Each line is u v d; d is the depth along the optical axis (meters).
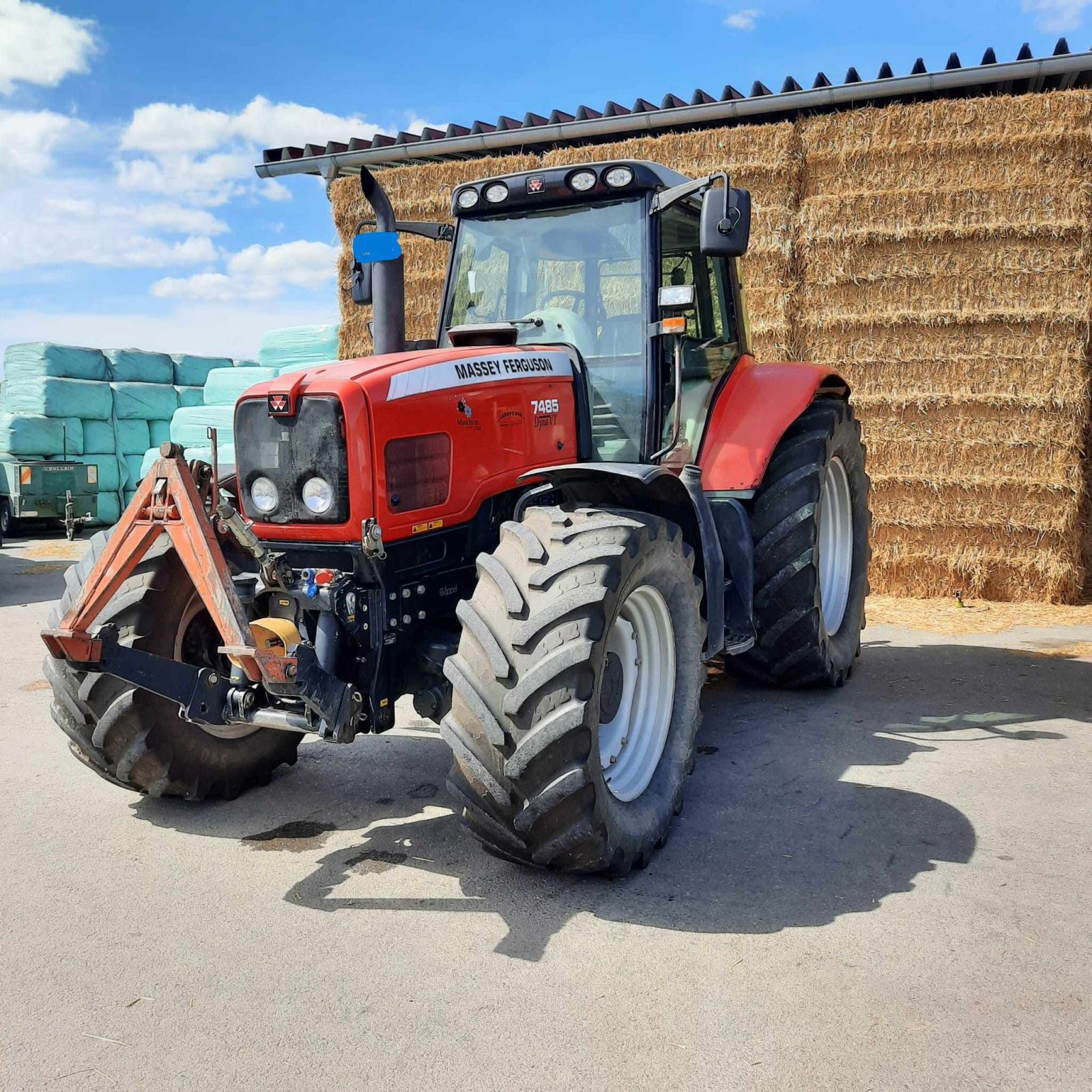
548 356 3.57
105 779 3.45
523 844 2.71
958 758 3.81
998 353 6.61
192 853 3.13
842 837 3.12
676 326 3.61
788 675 4.66
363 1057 2.08
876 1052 2.06
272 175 9.10
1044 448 6.57
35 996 2.34
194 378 15.45
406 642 3.11
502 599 2.69
